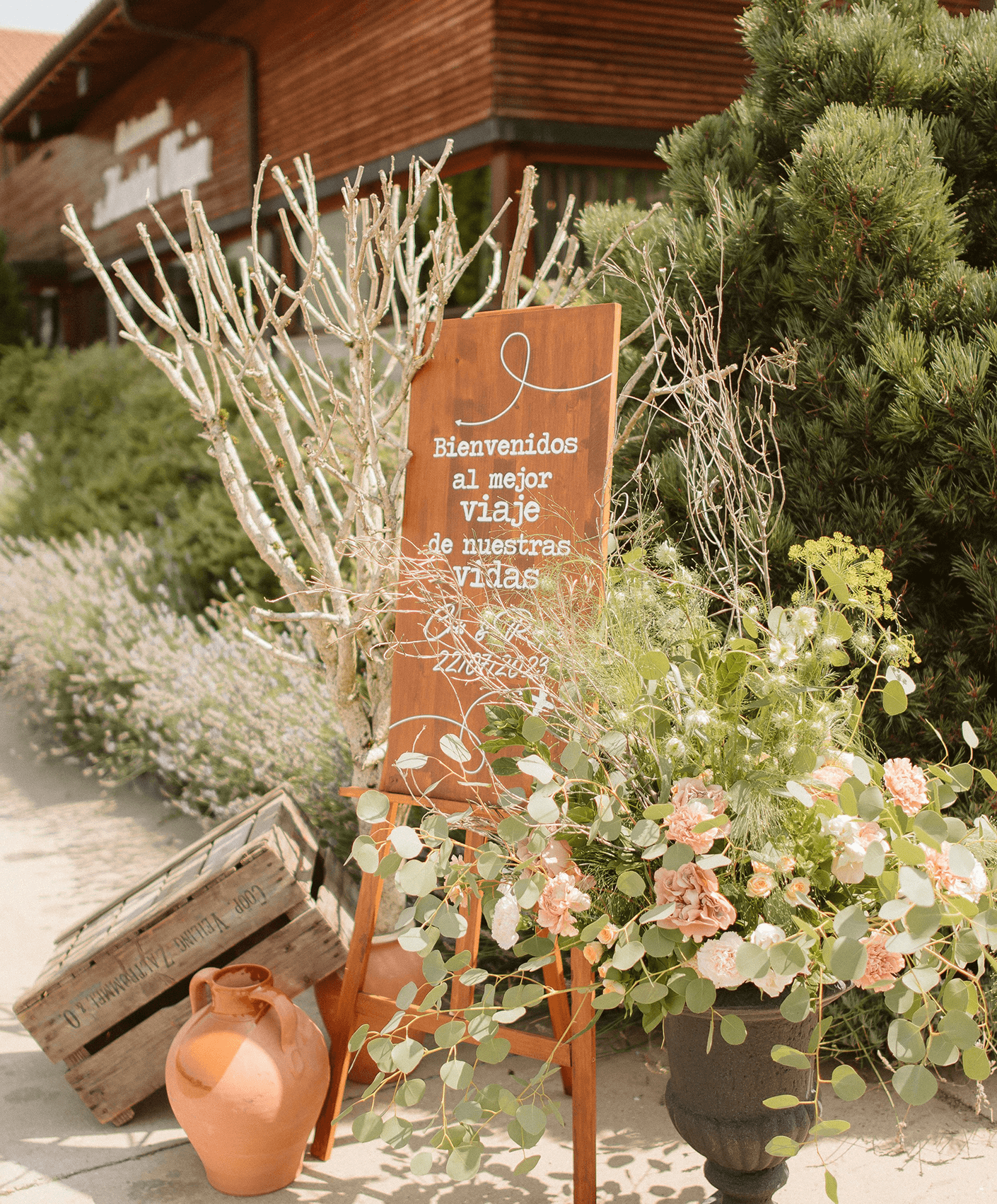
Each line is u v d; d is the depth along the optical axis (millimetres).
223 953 2836
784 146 3465
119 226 16594
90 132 17281
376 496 2809
